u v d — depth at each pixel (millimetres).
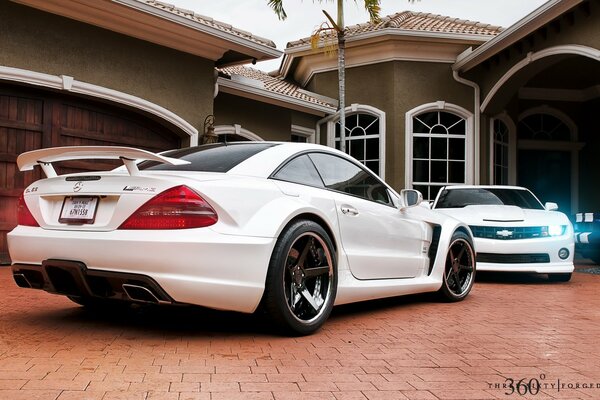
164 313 4312
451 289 5422
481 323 4301
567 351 3414
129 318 4094
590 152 15844
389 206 4797
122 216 3238
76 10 7949
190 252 3121
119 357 3000
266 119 12773
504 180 14844
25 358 2936
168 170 3818
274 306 3445
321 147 4340
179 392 2463
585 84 15469
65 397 2348
